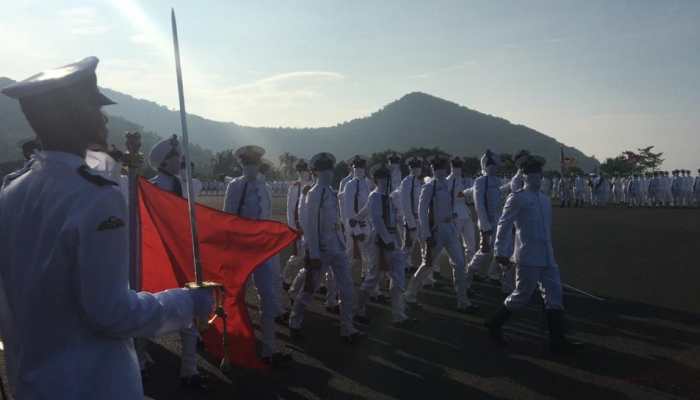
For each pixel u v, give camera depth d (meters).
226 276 4.69
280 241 4.75
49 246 1.73
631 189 36.53
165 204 4.86
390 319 7.72
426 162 13.24
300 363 5.91
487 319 7.62
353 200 9.91
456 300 8.84
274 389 5.17
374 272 7.46
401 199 10.70
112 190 1.82
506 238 6.39
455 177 10.80
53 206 1.75
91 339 1.80
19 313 1.77
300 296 6.71
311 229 6.53
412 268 11.62
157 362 6.01
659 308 8.01
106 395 1.78
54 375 1.72
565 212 29.80
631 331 6.92
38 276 1.73
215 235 4.76
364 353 6.22
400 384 5.27
